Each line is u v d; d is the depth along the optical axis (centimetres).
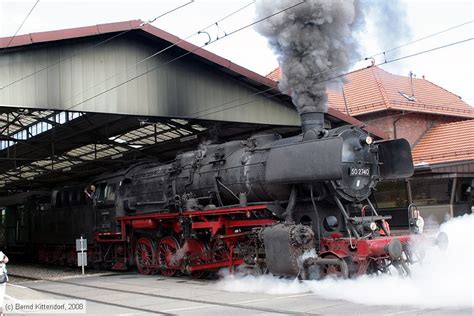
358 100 2781
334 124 2108
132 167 2003
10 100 1589
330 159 1173
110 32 1705
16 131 2555
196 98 1905
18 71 1606
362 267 1139
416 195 2262
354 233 1201
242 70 1889
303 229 1215
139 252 1877
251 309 977
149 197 1827
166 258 1700
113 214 2006
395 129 2647
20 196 3030
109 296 1277
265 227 1305
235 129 2298
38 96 1633
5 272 1027
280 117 2062
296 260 1197
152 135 2414
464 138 2420
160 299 1178
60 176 3616
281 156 1295
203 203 1585
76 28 1648
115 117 2120
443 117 2838
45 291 1465
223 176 1502
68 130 2338
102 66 1752
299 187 1303
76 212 2317
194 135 2231
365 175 1288
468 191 2214
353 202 1276
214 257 1522
